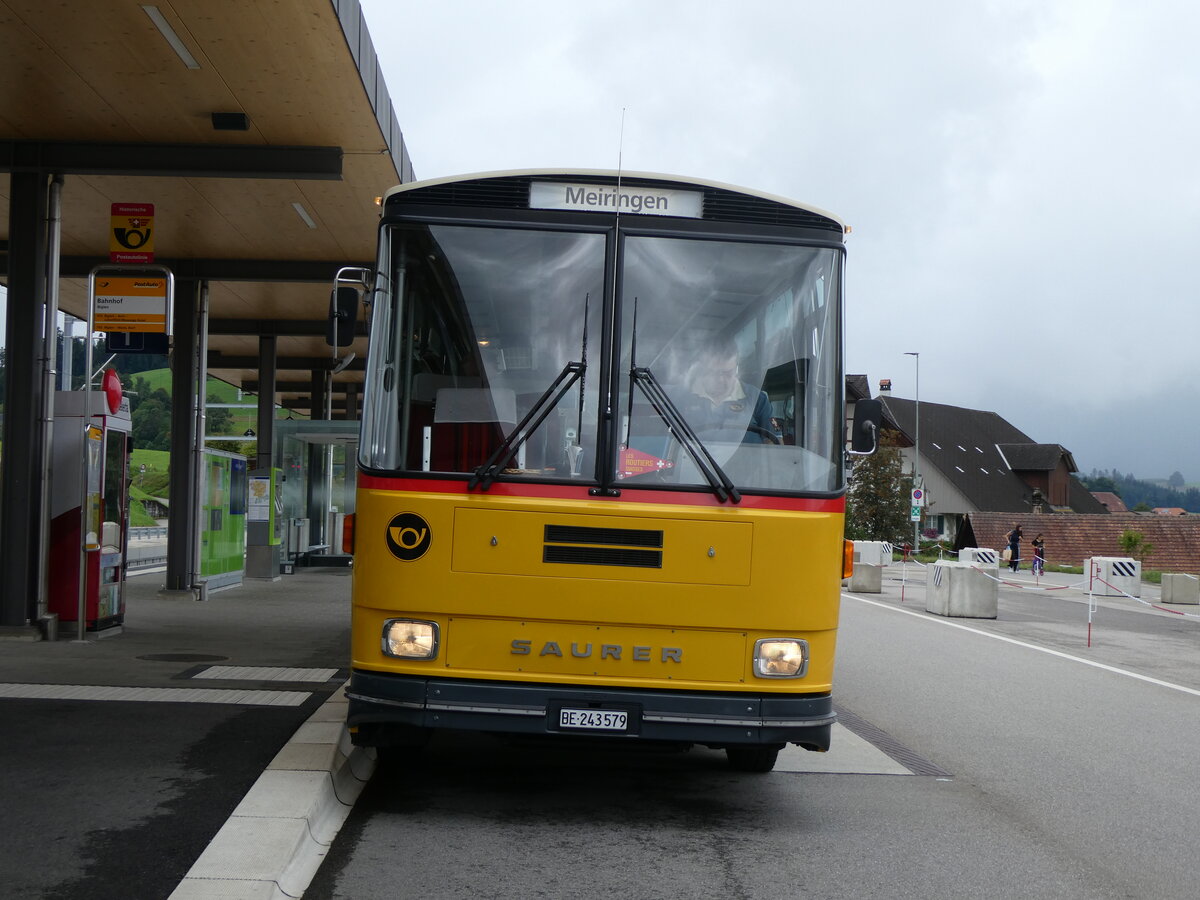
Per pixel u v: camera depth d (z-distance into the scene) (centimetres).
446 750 891
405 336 699
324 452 3164
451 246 711
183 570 2012
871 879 593
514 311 703
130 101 1298
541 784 786
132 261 1543
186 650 1286
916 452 7200
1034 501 7969
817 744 674
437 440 683
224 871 526
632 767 856
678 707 662
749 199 725
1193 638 2047
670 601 668
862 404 748
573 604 665
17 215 1414
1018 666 1544
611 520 670
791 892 566
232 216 1736
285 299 2372
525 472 677
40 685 1007
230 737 807
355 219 1750
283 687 1029
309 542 3138
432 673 662
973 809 760
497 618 666
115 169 1426
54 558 1389
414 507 669
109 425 1425
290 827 596
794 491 684
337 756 761
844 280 727
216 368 3250
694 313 709
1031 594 3297
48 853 552
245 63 1192
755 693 673
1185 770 906
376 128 1373
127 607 1839
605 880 573
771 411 702
